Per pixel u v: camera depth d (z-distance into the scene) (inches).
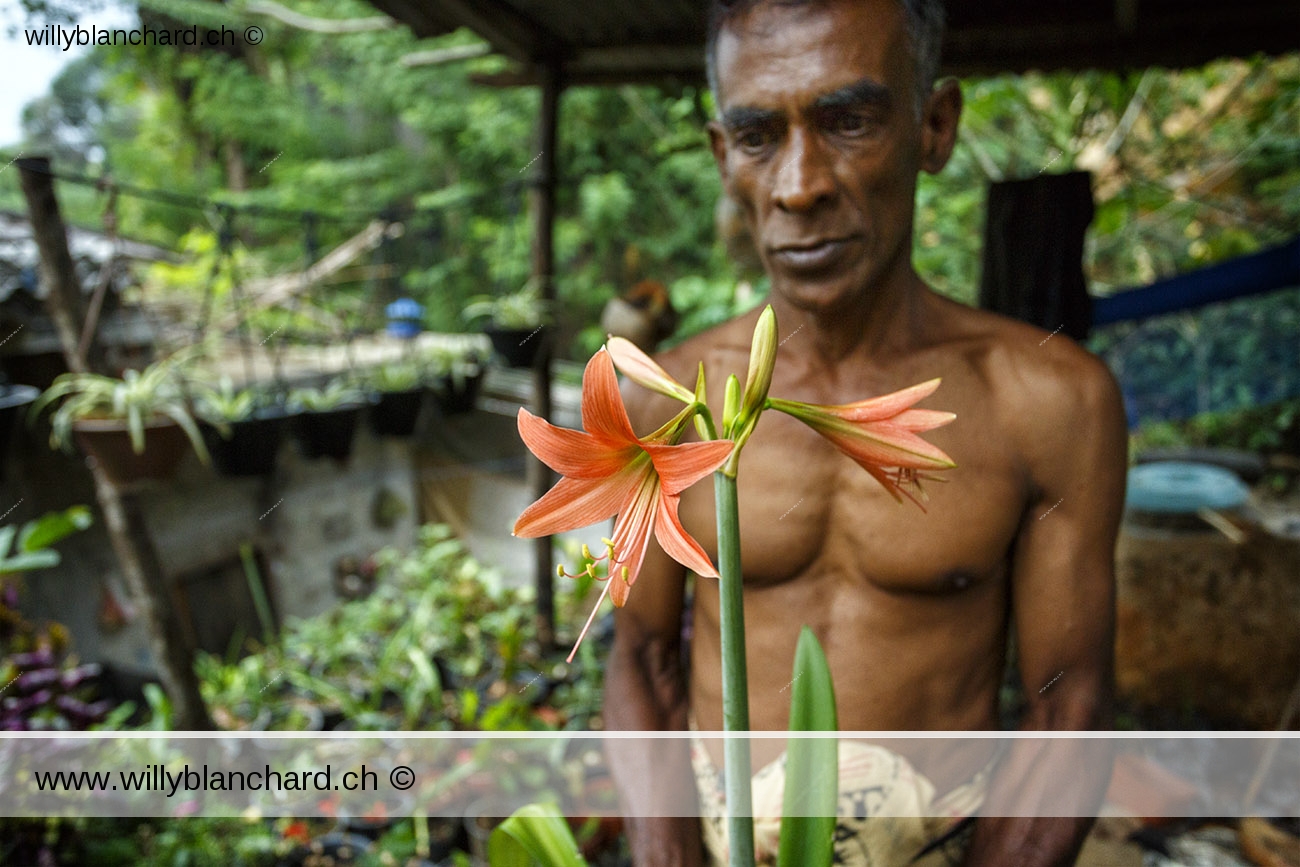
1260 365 207.5
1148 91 183.3
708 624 53.7
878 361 49.0
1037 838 47.8
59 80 354.6
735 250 109.3
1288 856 89.1
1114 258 251.0
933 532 47.4
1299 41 113.1
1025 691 52.4
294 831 117.1
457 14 114.9
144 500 180.5
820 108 40.9
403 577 201.5
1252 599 139.5
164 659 122.3
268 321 215.3
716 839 53.6
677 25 120.6
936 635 49.7
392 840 115.4
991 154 207.5
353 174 421.7
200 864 109.3
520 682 150.9
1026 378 48.7
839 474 48.9
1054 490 49.1
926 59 44.8
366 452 227.3
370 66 418.0
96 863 106.7
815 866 35.5
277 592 208.8
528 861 41.9
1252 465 198.8
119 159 412.8
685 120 234.2
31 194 111.1
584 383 26.4
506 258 346.3
